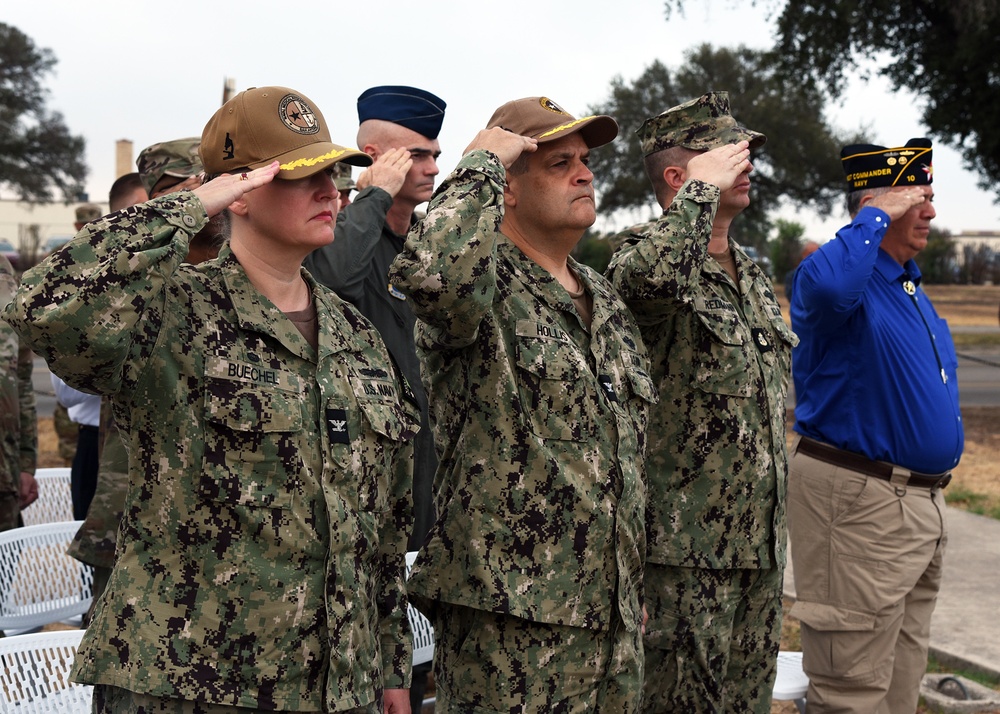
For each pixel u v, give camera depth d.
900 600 3.64
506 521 2.44
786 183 32.47
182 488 1.95
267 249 2.15
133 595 1.93
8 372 3.86
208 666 1.91
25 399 4.18
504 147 2.55
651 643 3.13
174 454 1.96
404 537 2.37
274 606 1.96
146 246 1.88
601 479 2.51
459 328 2.40
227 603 1.93
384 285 3.67
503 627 2.43
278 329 2.09
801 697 3.73
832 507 3.69
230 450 1.96
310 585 2.00
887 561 3.62
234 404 1.97
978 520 7.11
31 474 4.23
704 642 3.10
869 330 3.65
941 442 3.64
